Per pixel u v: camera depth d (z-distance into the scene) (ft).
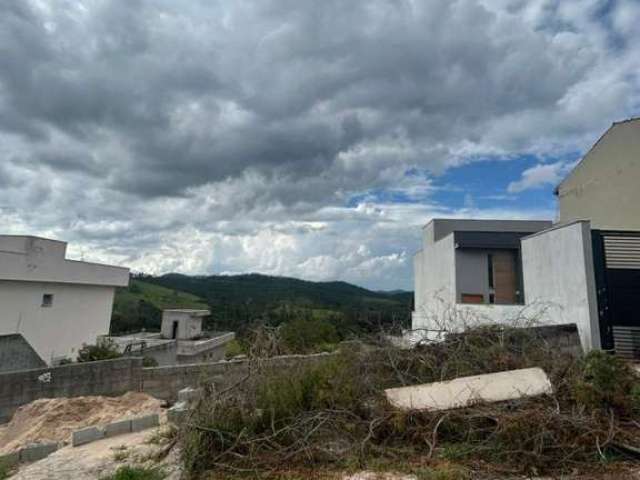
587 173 42.42
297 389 17.46
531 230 71.82
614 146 39.65
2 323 52.70
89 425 24.61
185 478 14.06
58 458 17.07
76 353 65.46
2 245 55.62
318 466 14.65
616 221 38.93
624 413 16.62
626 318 26.23
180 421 18.30
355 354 21.07
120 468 14.79
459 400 17.10
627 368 18.71
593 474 13.51
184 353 66.44
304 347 23.03
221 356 78.23
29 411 26.37
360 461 14.71
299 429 15.96
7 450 22.26
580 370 18.67
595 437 14.79
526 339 23.53
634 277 26.71
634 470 13.69
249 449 15.25
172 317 82.12
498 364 20.66
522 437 14.79
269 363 19.02
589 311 26.32
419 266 79.30
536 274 32.55
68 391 30.45
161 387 31.91
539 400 16.98
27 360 49.24
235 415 16.21
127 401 28.50
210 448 15.34
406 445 15.74
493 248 61.57
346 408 17.06
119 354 56.44
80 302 67.15
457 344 22.71
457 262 61.62
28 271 55.52
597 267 26.94
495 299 60.95
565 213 45.16
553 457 14.23
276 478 13.94
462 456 14.66
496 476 13.56
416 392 18.13
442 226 72.95
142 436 19.53
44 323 59.31
